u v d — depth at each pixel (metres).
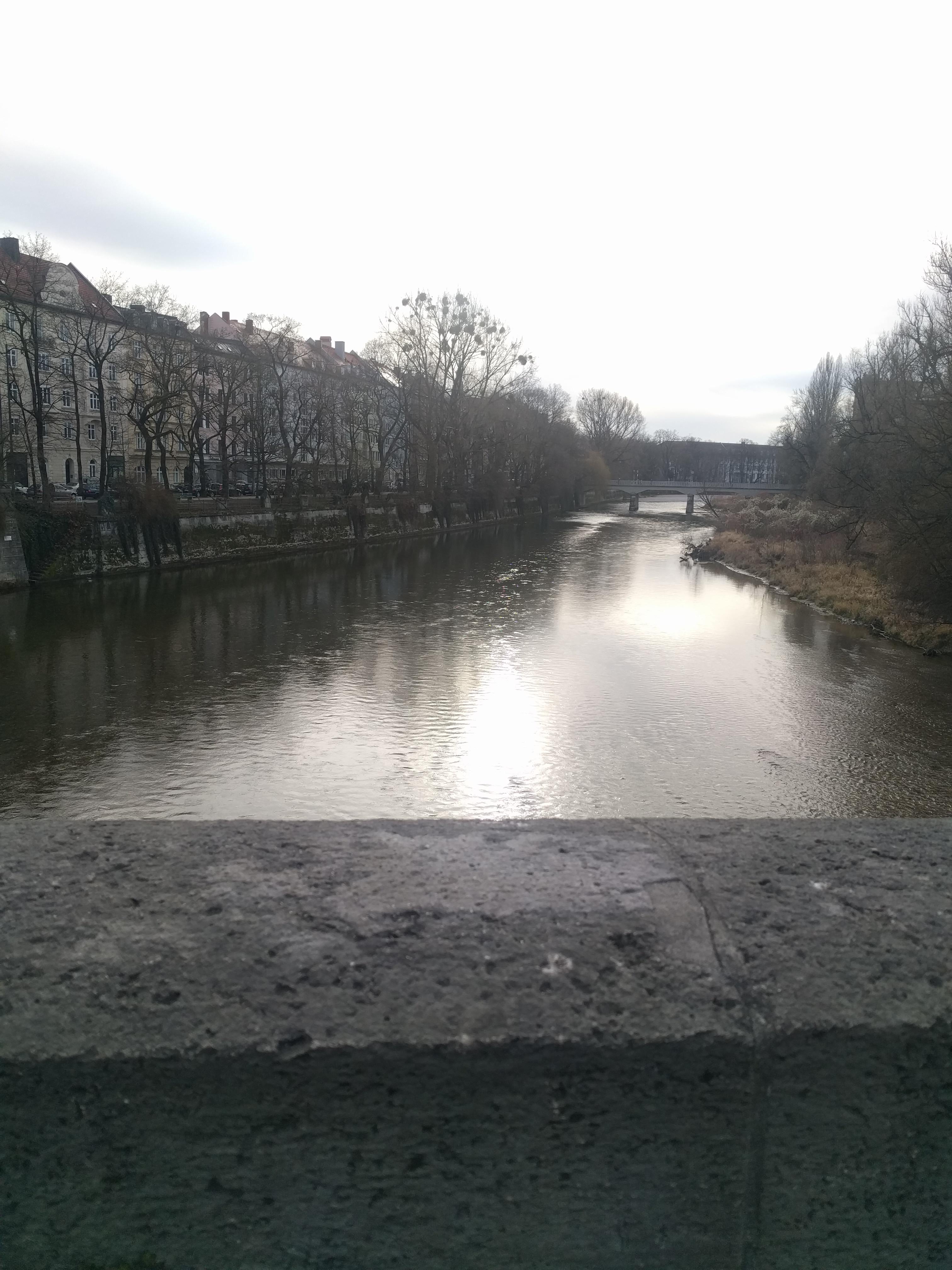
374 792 15.46
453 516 70.25
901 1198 1.38
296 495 55.56
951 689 21.69
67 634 27.88
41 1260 1.36
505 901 1.66
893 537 32.12
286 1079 1.29
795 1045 1.32
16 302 42.34
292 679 22.70
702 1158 1.34
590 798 15.12
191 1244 1.35
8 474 37.34
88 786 15.67
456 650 26.14
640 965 1.47
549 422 87.50
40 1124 1.31
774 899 1.69
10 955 1.49
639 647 26.55
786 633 28.83
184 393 45.53
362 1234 1.34
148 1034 1.31
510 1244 1.35
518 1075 1.29
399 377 64.94
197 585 38.75
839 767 16.47
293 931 1.56
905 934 1.58
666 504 114.81
